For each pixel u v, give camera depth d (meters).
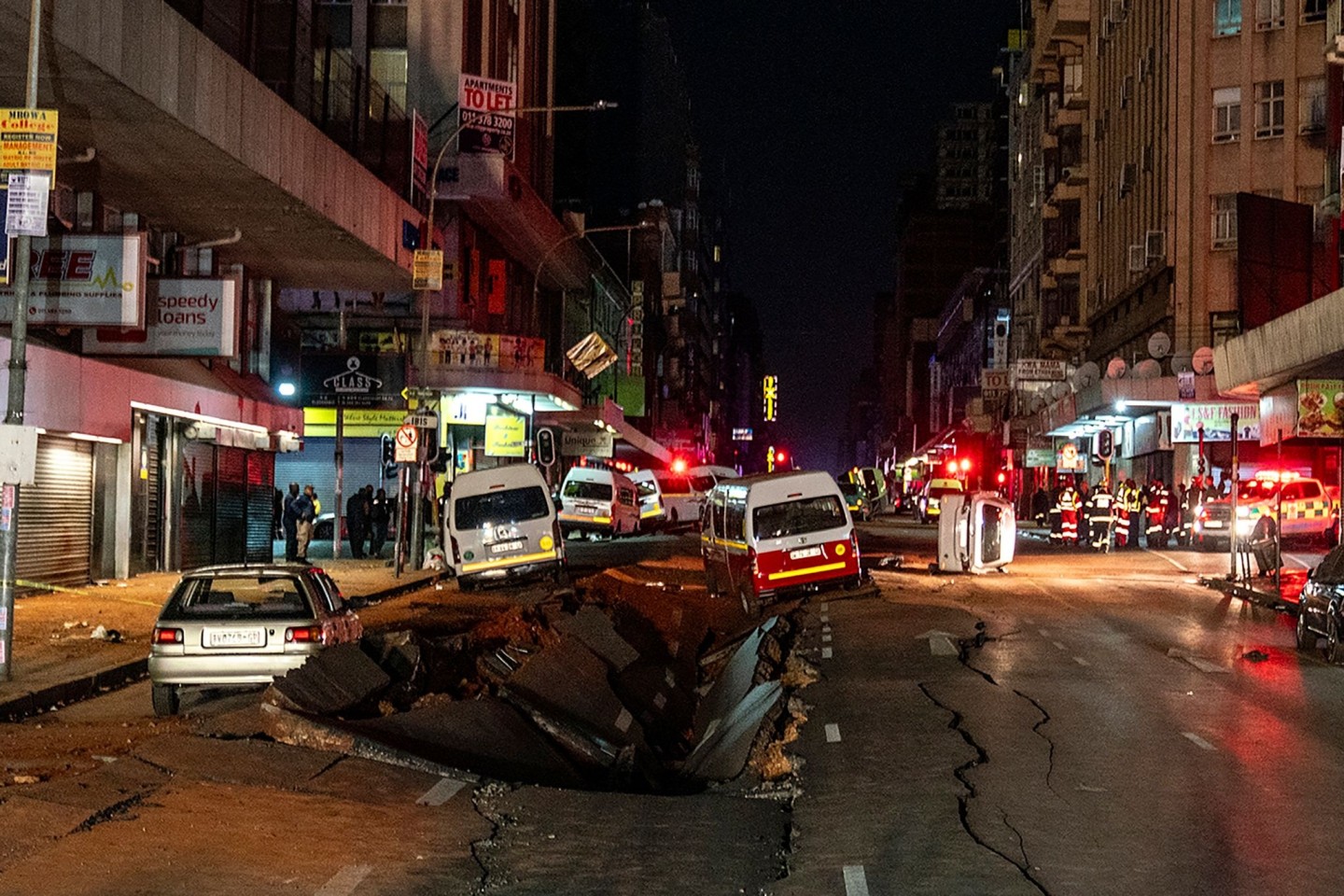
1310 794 9.66
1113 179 64.06
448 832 8.66
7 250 18.14
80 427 24.47
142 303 21.75
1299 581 27.98
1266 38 51.59
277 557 39.06
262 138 24.19
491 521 29.80
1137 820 8.90
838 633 19.97
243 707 14.49
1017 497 84.12
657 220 108.12
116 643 18.39
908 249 182.88
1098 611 23.30
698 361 134.88
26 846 7.86
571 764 13.53
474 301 54.31
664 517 56.16
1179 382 48.00
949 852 8.10
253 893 7.20
